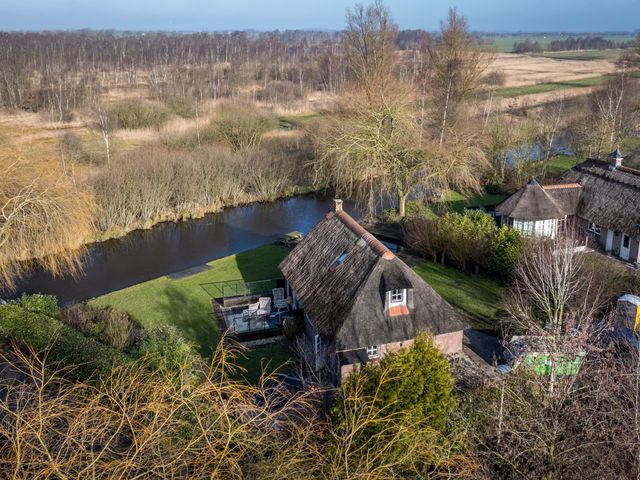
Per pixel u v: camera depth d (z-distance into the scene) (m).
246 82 114.50
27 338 24.72
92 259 42.62
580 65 155.25
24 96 86.56
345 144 45.94
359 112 46.19
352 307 23.81
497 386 17.23
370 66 61.25
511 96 91.25
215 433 11.17
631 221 37.03
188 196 51.53
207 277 37.19
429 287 24.94
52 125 72.75
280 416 16.27
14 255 31.16
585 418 15.02
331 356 24.23
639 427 13.83
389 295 23.91
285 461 11.22
